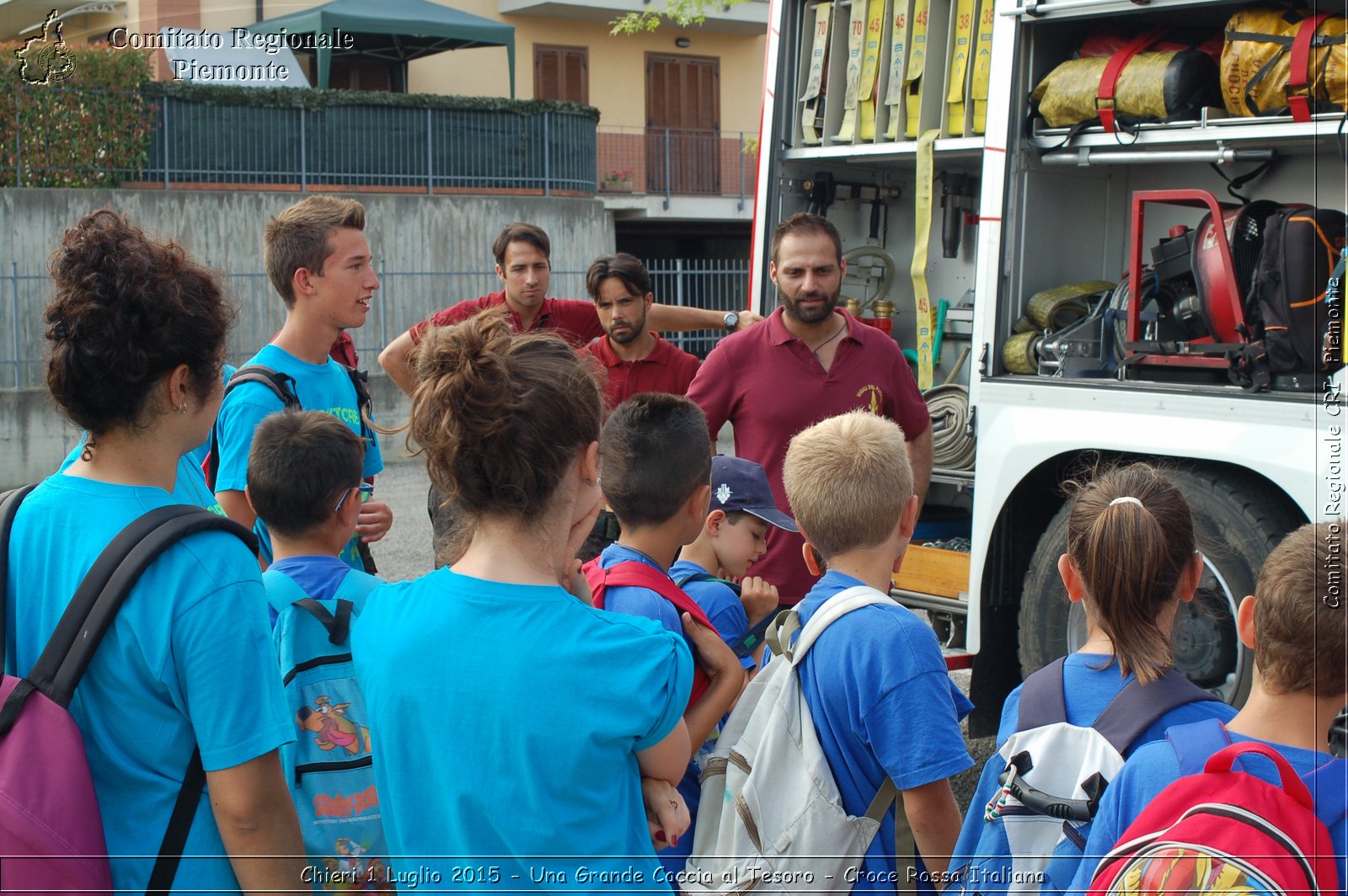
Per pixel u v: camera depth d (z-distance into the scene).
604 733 1.61
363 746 2.21
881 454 2.21
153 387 1.74
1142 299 4.34
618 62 21.80
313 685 2.23
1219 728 1.70
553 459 1.67
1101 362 4.50
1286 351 3.74
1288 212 3.80
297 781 2.19
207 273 1.84
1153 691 2.01
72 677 1.62
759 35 22.83
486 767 1.61
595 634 1.67
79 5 15.55
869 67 5.19
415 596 1.75
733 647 2.48
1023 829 1.98
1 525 1.76
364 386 3.38
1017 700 2.20
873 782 2.03
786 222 3.91
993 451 4.43
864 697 1.99
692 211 20.77
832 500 2.20
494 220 15.52
